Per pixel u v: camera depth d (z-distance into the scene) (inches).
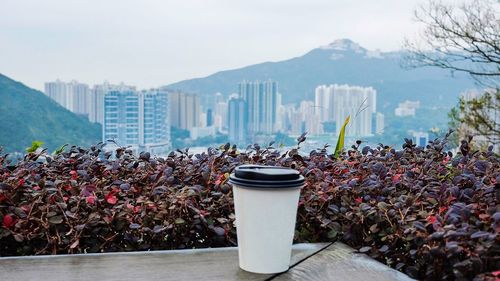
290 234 56.7
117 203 72.8
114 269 56.4
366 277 55.1
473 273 50.8
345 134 113.7
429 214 61.9
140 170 87.4
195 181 81.0
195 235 72.6
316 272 56.6
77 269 56.2
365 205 67.3
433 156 98.9
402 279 54.4
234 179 56.5
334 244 68.4
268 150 103.5
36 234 67.0
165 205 70.6
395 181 76.7
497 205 60.2
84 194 70.4
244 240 56.3
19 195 71.9
